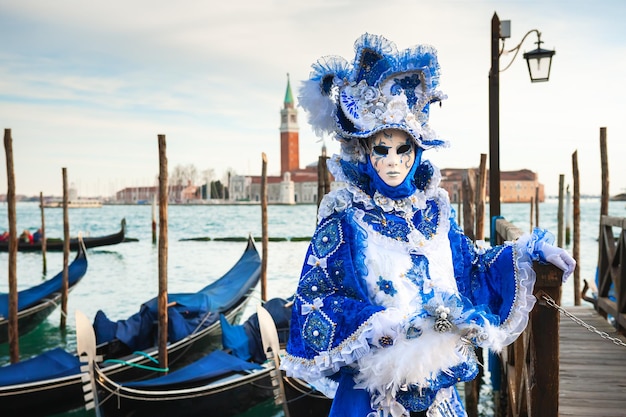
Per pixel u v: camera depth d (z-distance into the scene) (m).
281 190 112.88
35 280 20.59
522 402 3.69
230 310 11.59
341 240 2.00
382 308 1.84
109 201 131.12
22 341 11.88
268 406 7.56
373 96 2.10
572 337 5.46
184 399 6.87
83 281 20.09
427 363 1.76
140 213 83.88
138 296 17.02
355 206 2.07
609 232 6.45
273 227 52.00
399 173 2.05
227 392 7.13
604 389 4.09
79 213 84.50
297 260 24.00
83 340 6.53
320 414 6.89
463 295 2.12
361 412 1.95
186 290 18.14
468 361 1.96
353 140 2.14
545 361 2.67
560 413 3.68
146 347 9.06
